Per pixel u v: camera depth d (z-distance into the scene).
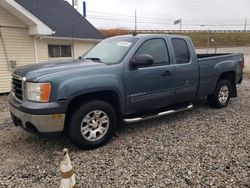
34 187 3.30
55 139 4.87
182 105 5.96
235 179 3.38
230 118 6.04
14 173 3.65
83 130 4.24
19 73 4.36
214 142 4.61
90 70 4.27
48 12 16.38
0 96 11.02
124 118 4.90
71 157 4.09
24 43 12.34
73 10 18.30
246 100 7.91
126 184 3.31
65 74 4.04
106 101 4.64
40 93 3.89
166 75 5.20
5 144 4.70
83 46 15.95
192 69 5.71
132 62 4.72
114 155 4.13
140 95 4.87
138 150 4.30
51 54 14.18
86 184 3.33
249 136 4.89
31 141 4.81
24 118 4.05
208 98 6.86
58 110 3.91
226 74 6.93
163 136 4.93
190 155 4.09
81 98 4.28
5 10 11.31
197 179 3.39
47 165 3.86
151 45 5.13
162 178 3.43
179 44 5.62
